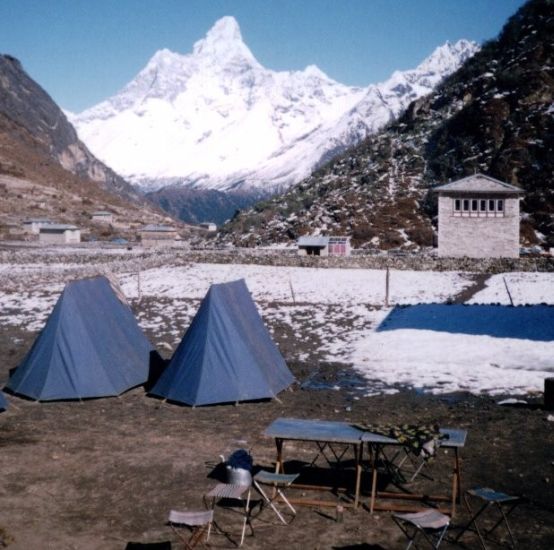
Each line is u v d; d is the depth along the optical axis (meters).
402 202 83.56
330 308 30.42
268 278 44.06
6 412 14.41
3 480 10.30
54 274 42.12
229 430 12.95
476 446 11.69
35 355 15.91
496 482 9.98
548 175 78.81
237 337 15.45
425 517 7.55
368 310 29.67
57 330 15.79
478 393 15.73
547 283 39.75
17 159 192.62
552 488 9.71
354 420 13.50
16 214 134.88
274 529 8.48
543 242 67.19
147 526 8.62
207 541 8.14
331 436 9.10
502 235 54.25
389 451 11.52
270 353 16.44
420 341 22.47
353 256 51.09
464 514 8.83
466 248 54.88
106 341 16.30
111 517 8.92
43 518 8.90
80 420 13.73
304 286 39.66
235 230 95.94
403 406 14.62
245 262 52.91
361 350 21.25
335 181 103.12
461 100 114.75
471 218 54.69
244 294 16.72
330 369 18.61
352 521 8.69
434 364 19.03
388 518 8.77
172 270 48.91
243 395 14.93
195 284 40.31
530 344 21.45
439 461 10.95
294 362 19.48
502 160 84.06
